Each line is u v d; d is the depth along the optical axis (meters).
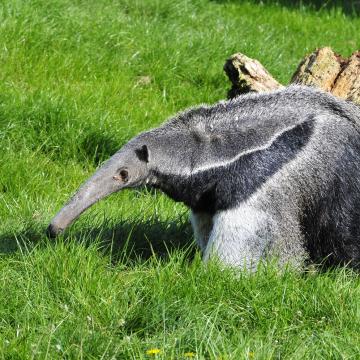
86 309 16.14
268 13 41.22
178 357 14.62
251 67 23.38
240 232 17.59
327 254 18.67
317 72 23.41
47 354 14.57
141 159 17.89
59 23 32.25
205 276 16.94
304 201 18.08
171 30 34.78
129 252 19.69
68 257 17.64
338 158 18.17
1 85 27.80
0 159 23.84
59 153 25.64
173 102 30.47
